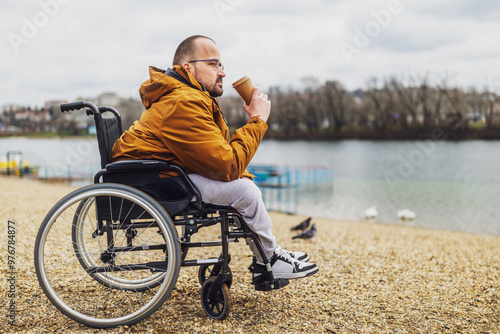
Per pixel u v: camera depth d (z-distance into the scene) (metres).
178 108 2.57
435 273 4.53
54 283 3.47
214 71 2.84
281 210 18.20
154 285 3.22
